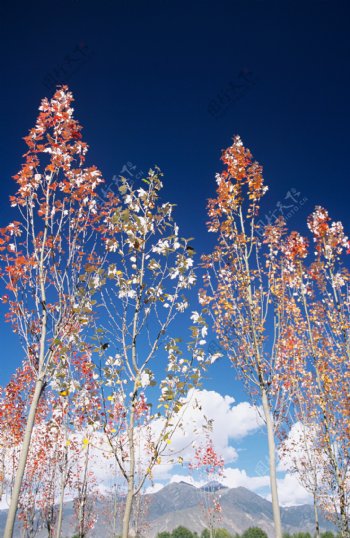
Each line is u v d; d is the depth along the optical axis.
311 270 14.28
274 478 9.65
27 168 8.67
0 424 15.55
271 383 10.70
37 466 16.92
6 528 6.27
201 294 11.56
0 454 17.02
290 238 13.85
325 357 13.91
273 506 9.40
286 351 11.60
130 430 6.75
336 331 13.69
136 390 6.93
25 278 8.36
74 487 16.94
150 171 8.67
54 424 9.39
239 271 11.39
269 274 12.00
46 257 8.37
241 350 11.01
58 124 9.27
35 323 8.28
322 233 14.56
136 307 7.49
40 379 7.49
